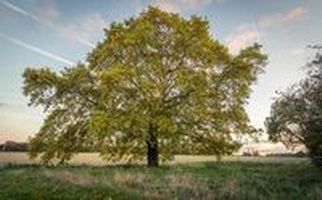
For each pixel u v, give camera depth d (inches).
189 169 1255.5
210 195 759.7
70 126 1448.1
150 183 859.4
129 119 1286.9
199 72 1392.7
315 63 1104.8
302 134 1230.9
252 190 827.4
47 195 726.5
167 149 1379.2
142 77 1392.7
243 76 1437.0
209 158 1987.0
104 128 1268.5
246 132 1432.1
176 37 1417.3
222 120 1424.7
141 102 1337.4
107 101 1358.3
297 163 1585.9
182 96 1398.9
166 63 1418.6
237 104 1438.2
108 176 933.8
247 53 1427.2
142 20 1445.6
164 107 1378.0
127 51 1417.3
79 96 1450.5
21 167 1248.2
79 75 1418.6
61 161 1441.9
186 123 1405.0
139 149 1419.8
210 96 1384.1
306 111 1165.1
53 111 1453.0
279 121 1611.7
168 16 1423.5
